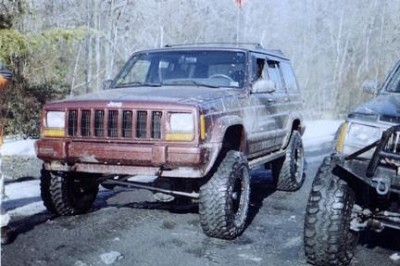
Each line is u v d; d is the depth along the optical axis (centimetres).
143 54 623
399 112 391
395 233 513
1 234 430
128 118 438
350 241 404
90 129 447
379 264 422
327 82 3888
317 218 388
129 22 2795
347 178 395
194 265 405
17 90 1173
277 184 715
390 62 4138
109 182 516
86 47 2127
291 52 4069
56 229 485
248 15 3591
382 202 399
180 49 608
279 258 427
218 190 453
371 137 375
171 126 429
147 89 518
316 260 398
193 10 3170
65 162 460
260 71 620
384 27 4281
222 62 579
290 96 722
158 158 424
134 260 410
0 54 1136
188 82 562
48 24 2119
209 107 454
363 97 3588
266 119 600
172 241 462
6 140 1123
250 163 565
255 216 569
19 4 1322
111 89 553
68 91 1420
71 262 398
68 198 520
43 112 468
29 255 409
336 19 4331
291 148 706
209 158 434
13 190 639
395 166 350
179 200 604
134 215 548
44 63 1361
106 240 457
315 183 402
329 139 1375
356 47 4156
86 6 2356
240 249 448
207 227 460
